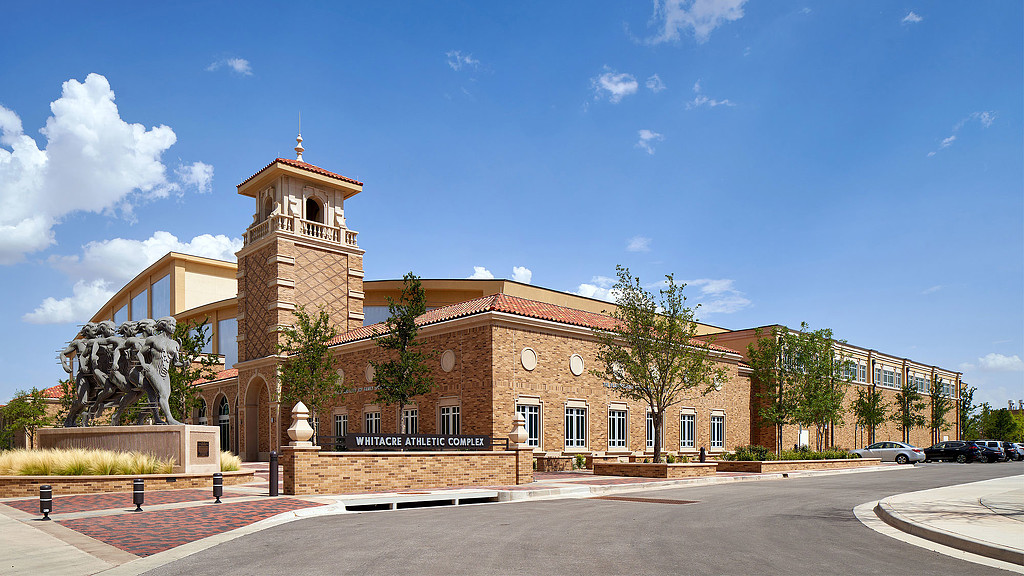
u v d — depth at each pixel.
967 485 22.50
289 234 40.53
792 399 41.12
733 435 41.50
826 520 14.40
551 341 31.98
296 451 19.38
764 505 17.50
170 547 10.84
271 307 40.06
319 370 34.16
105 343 23.89
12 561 9.84
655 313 30.27
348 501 17.25
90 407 24.06
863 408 54.47
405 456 21.69
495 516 15.11
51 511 15.41
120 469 20.28
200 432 21.92
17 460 20.44
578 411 32.75
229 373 49.03
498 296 33.66
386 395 30.81
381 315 52.56
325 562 9.48
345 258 42.84
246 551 10.41
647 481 24.75
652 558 9.81
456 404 30.92
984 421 74.06
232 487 21.23
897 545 11.11
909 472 32.88
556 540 11.44
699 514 15.46
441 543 11.09
